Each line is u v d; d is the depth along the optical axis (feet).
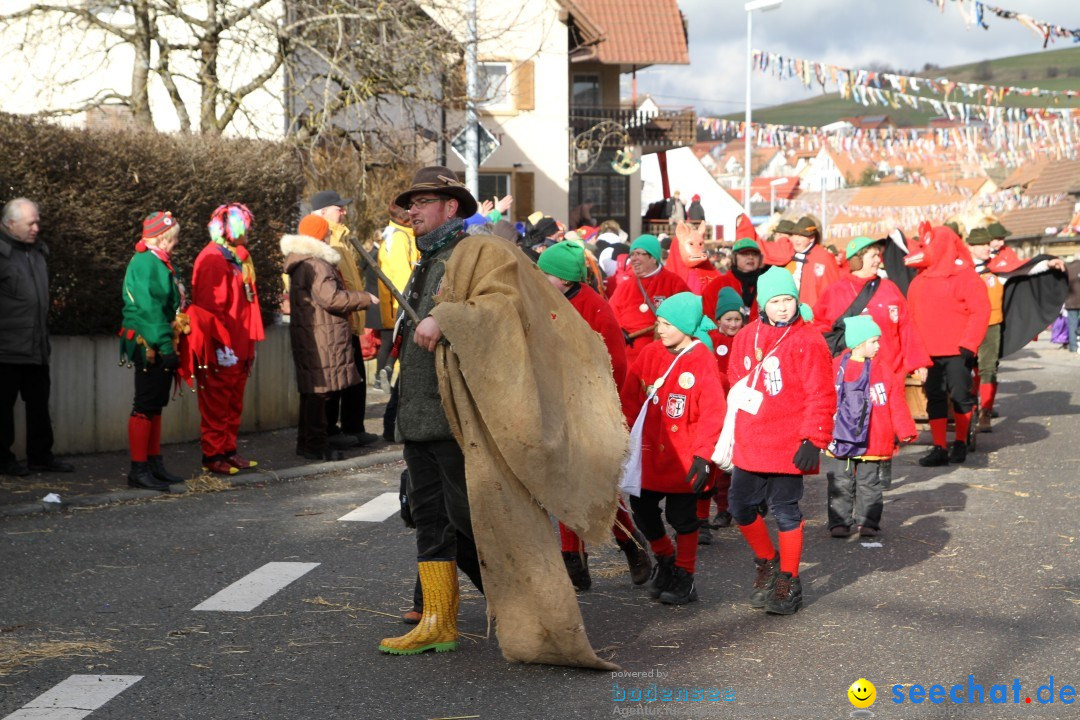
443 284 17.60
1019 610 20.38
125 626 19.52
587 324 18.34
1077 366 70.54
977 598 21.21
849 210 194.80
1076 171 197.98
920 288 37.35
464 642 18.79
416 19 60.95
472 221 32.81
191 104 77.82
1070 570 23.12
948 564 23.88
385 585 22.16
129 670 17.33
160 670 17.33
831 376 20.40
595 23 129.49
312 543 25.57
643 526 21.12
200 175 37.88
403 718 15.34
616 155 123.54
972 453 38.93
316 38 59.82
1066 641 18.56
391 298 40.50
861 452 26.21
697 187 201.77
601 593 21.97
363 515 28.43
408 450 18.29
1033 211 199.52
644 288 29.17
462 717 15.37
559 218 117.60
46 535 26.00
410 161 66.74
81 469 33.22
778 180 234.79
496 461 17.15
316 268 35.50
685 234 35.60
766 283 20.85
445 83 62.23
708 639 18.94
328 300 35.22
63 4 65.46
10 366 31.45
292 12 61.31
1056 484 32.73
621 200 134.31
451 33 61.21
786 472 20.38
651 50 131.64
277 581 22.33
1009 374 65.82
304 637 18.97
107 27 61.82
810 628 19.51
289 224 42.83
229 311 32.63
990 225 44.32
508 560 17.16
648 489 20.95
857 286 32.91
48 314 34.37
